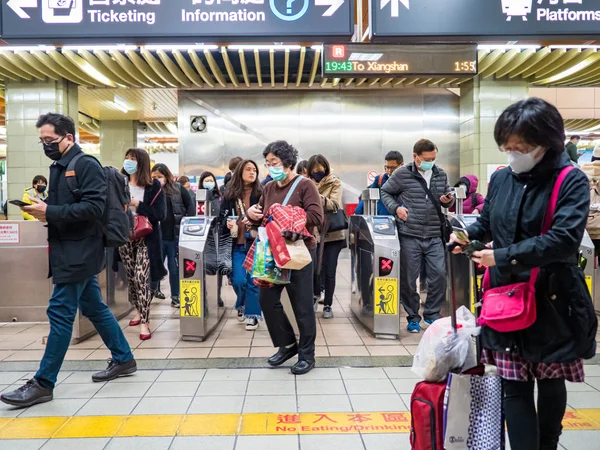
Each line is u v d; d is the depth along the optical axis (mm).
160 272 4941
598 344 3900
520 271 1683
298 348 3477
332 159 10523
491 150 9359
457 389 1844
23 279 4902
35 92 9102
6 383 3234
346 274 8195
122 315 5203
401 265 4414
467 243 1790
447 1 5191
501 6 5180
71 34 5102
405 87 10297
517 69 8773
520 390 1813
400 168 4375
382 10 5203
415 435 1957
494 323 1752
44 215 2770
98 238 3004
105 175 3039
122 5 5117
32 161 9133
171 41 5250
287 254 3012
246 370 3441
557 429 1914
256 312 4535
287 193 3314
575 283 1726
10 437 2467
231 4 5176
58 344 2916
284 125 10492
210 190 5676
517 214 1782
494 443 1846
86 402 2893
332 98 10477
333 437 2447
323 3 5199
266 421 2621
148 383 3195
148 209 4359
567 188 1692
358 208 5660
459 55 5512
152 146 19531
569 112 12219
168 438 2447
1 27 5086
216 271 4680
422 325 4672
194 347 4035
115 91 10836
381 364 3537
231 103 10453
